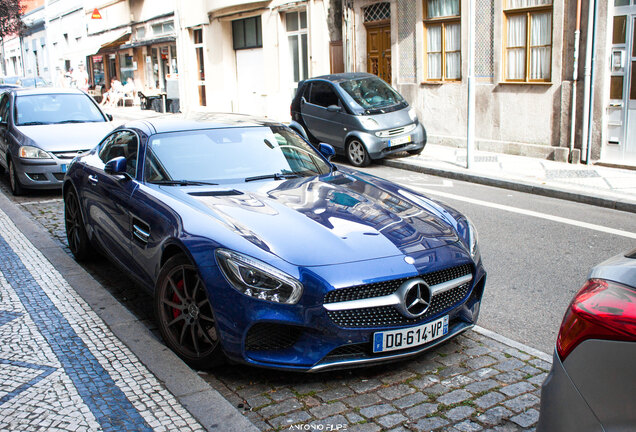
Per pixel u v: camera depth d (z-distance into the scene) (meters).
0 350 4.11
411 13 15.08
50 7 45.00
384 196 4.58
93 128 10.18
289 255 3.55
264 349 3.56
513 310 4.98
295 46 20.80
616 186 9.59
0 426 3.16
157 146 5.05
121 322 4.56
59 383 3.62
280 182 4.78
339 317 3.49
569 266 6.08
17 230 7.50
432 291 3.69
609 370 1.99
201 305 3.77
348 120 12.54
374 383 3.68
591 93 11.46
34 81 31.95
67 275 5.74
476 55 13.55
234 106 24.98
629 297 2.03
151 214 4.38
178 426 3.15
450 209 4.62
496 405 3.41
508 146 13.06
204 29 25.70
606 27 11.04
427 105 15.06
